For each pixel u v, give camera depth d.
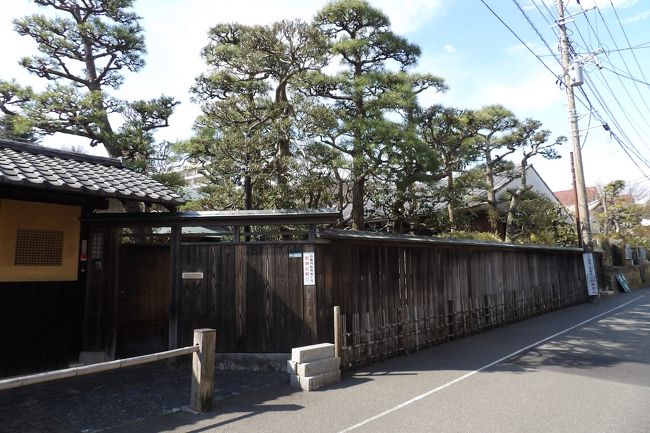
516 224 23.34
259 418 4.92
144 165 13.31
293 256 7.26
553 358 8.22
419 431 4.54
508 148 23.00
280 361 7.07
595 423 4.75
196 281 7.40
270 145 10.62
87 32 13.57
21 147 7.14
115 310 7.62
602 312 15.61
